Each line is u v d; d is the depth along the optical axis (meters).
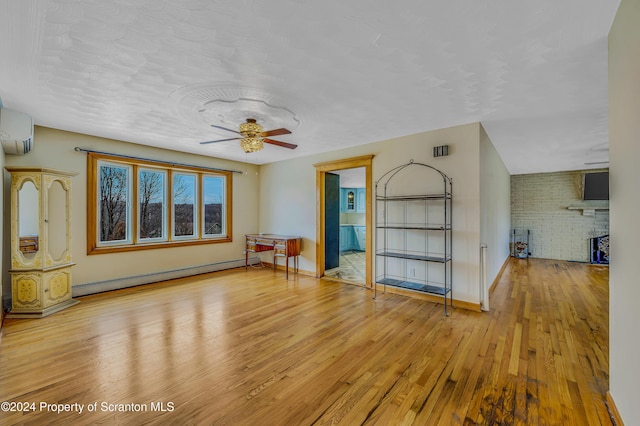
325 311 3.51
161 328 2.96
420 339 2.74
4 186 3.49
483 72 2.31
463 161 3.67
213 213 5.88
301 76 2.38
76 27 1.72
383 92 2.70
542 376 2.12
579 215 7.37
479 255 3.54
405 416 1.70
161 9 1.57
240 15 1.63
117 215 4.53
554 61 2.14
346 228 8.78
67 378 2.07
